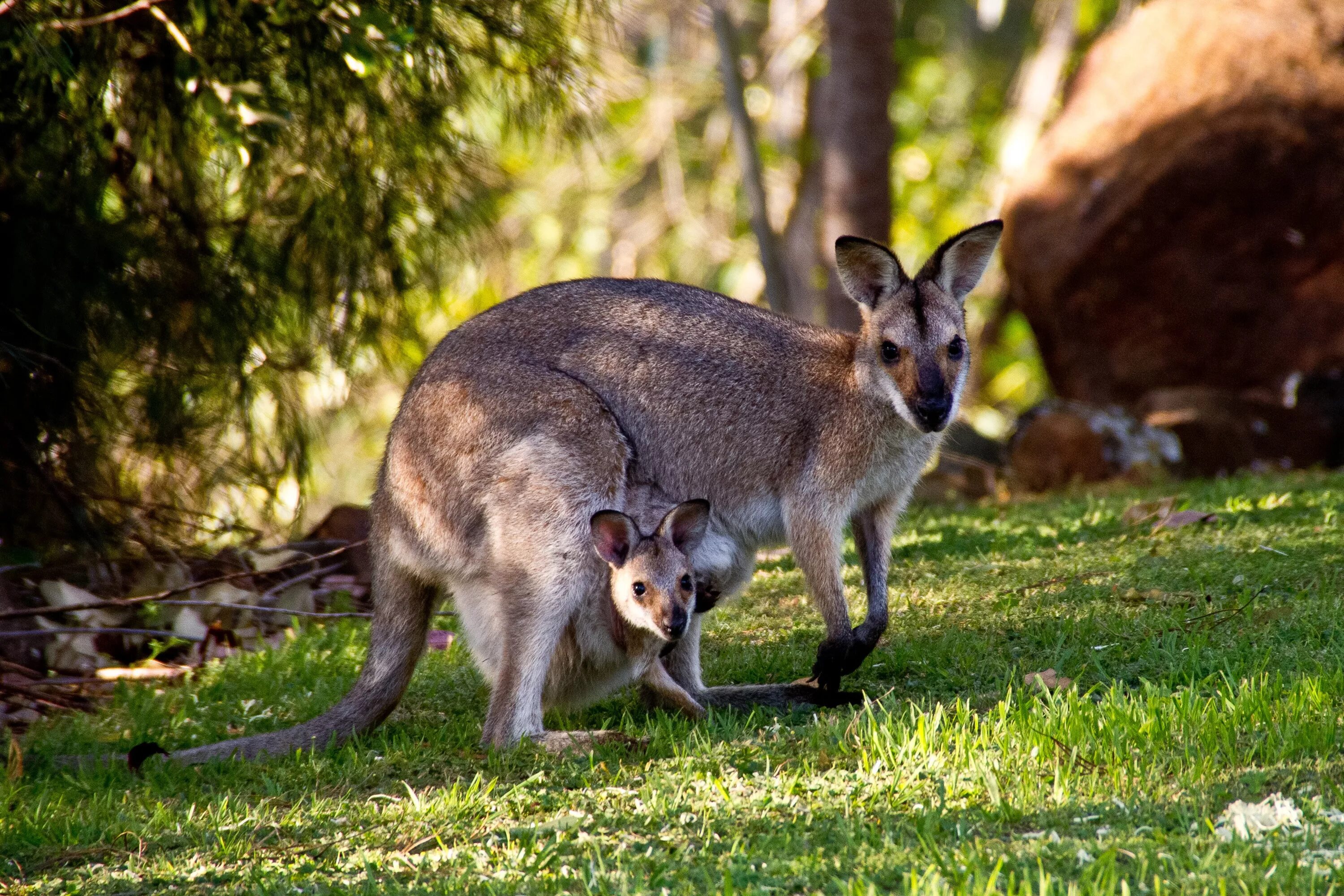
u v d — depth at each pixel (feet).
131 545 42.78
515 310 29.35
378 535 29.12
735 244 96.32
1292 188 55.16
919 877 17.06
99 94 38.40
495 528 27.35
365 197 44.52
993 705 25.95
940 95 105.40
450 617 38.09
